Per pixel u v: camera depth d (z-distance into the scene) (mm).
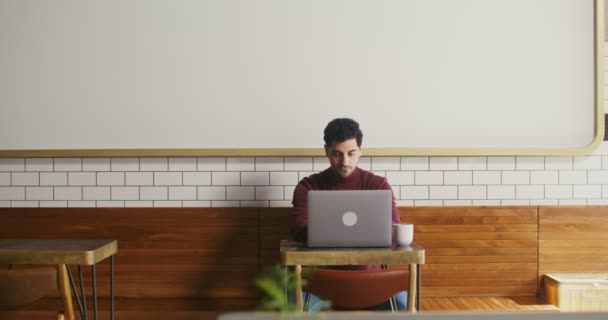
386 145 3584
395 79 3574
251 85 3578
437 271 3611
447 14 3562
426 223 3609
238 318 1444
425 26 3562
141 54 3576
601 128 3570
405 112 3578
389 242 2504
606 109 3631
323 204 2492
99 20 3574
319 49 3566
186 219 3625
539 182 3639
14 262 2625
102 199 3645
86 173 3641
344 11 3559
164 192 3637
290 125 3582
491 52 3570
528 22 3564
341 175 3076
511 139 3596
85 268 3627
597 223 3631
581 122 3598
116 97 3588
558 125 3596
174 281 3627
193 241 3625
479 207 3615
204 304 3479
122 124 3594
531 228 3625
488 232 3621
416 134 3586
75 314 3316
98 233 3639
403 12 3561
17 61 3588
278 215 3607
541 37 3572
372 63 3570
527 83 3582
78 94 3590
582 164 3648
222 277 3625
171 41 3574
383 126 3576
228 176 3625
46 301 3506
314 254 2406
